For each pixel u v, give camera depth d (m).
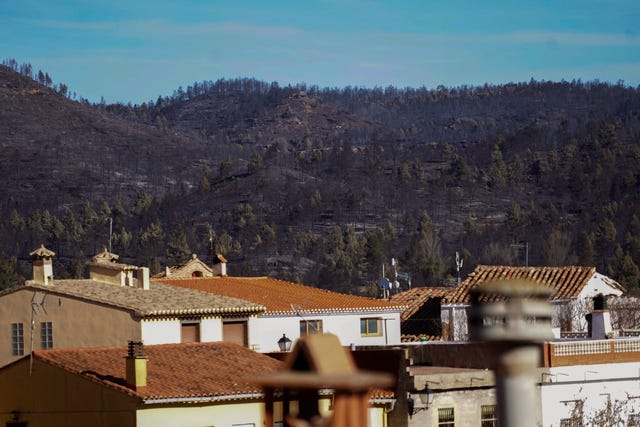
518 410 11.52
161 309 90.62
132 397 68.31
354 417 12.11
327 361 12.45
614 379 81.38
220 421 70.88
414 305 134.88
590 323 89.31
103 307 91.88
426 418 75.25
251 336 96.25
